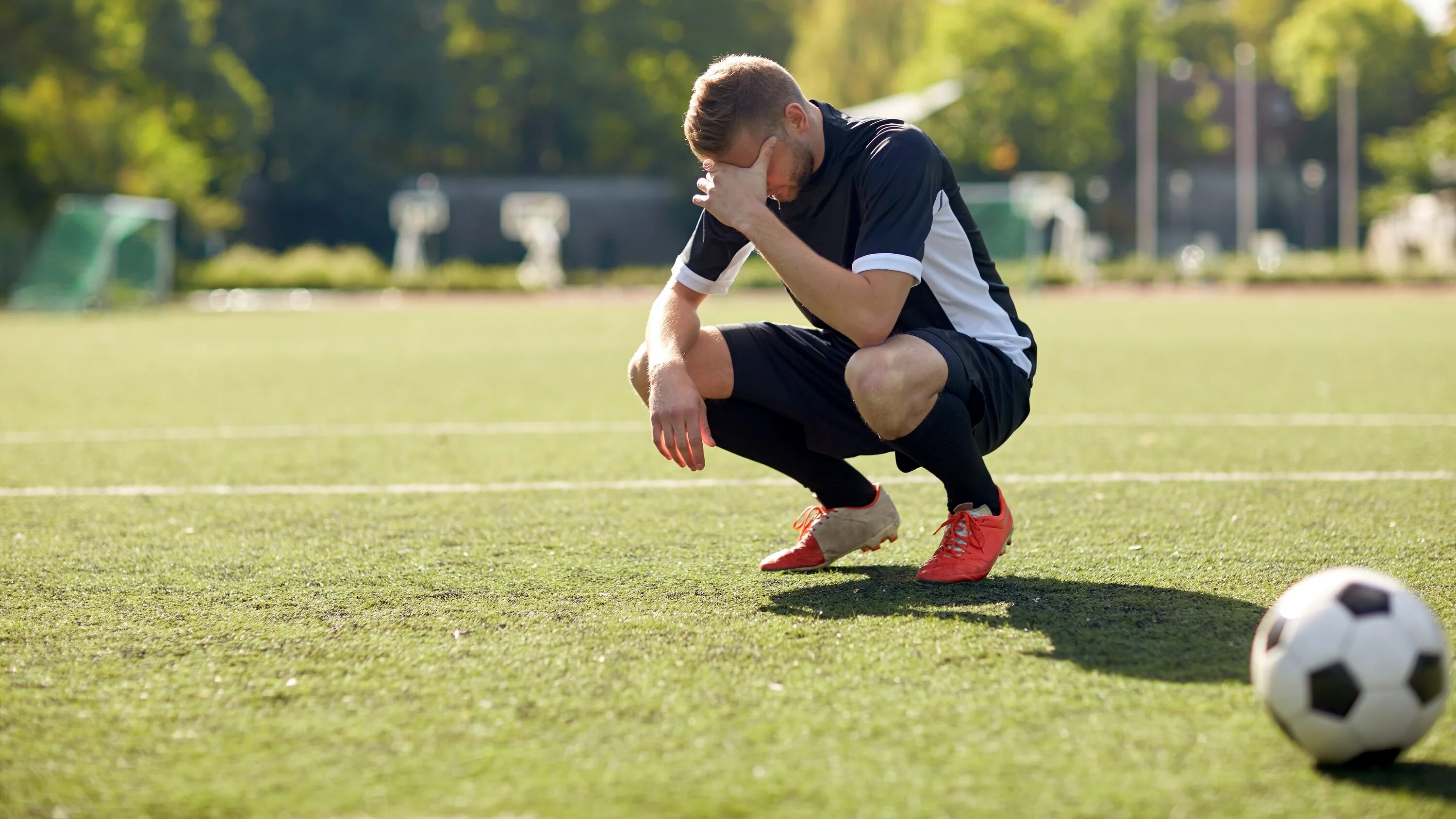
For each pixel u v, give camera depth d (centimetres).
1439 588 303
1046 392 838
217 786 188
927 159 293
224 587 315
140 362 1161
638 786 185
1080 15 6725
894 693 224
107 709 222
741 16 5709
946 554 313
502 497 452
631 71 5678
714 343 318
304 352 1283
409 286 3294
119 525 403
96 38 3275
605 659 247
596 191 5491
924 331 299
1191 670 236
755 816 174
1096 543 361
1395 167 4625
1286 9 6875
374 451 580
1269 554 344
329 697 227
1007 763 192
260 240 5062
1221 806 176
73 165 3150
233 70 4434
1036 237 3241
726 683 231
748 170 285
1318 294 2942
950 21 5056
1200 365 1038
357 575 327
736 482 481
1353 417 678
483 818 175
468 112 5509
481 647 257
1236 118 5712
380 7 4956
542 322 1914
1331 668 183
